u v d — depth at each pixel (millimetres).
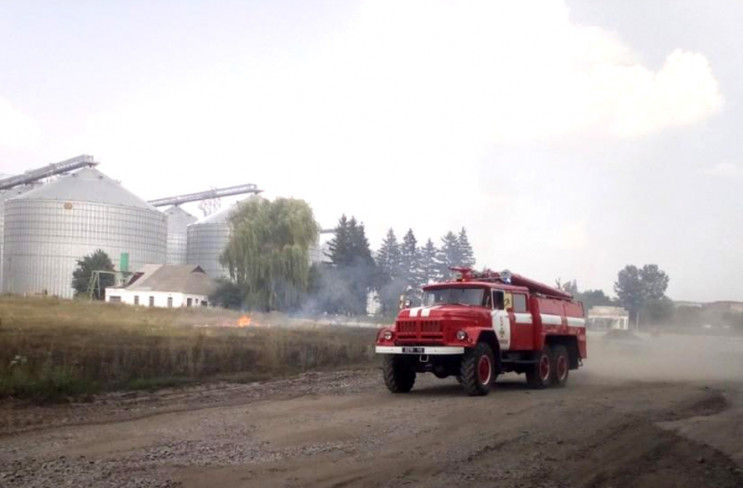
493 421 12250
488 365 16891
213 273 104812
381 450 9703
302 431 11211
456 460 9078
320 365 24609
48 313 40625
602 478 8320
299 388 18188
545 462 9047
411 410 13680
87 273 88500
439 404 14656
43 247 94312
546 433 11055
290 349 25484
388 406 14344
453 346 16234
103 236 96250
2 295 60219
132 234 98375
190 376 19016
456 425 11820
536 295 19203
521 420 12336
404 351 16641
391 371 17031
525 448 9898
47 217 94438
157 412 13477
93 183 100438
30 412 13211
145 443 10141
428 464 8836
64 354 19531
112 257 96375
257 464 8789
